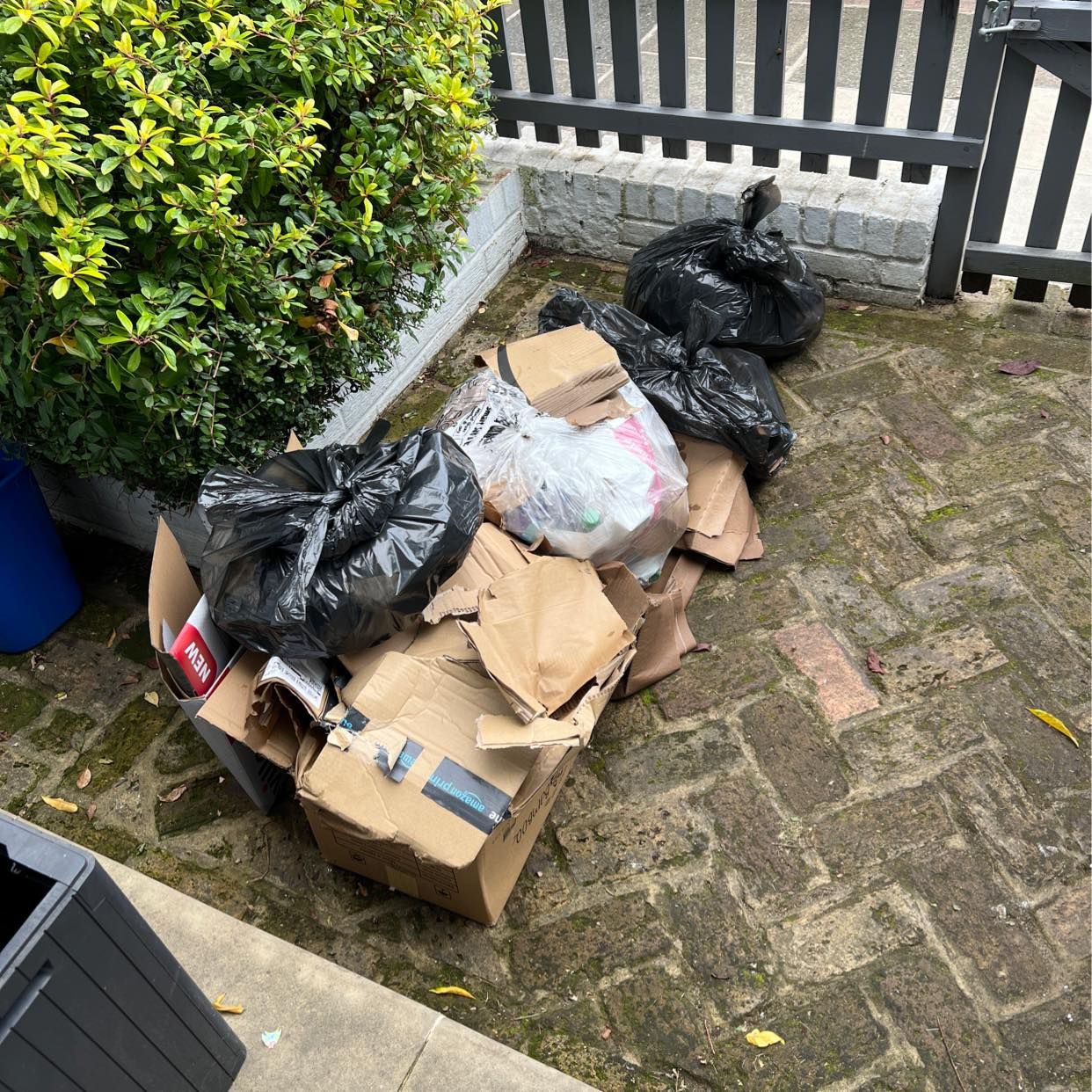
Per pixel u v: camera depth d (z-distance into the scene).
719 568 2.94
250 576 2.14
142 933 1.50
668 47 3.50
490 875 2.12
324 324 2.46
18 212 1.89
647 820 2.41
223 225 2.10
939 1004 2.08
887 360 3.51
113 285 2.12
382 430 2.42
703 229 3.39
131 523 3.06
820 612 2.80
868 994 2.11
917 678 2.63
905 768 2.45
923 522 3.00
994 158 3.30
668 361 3.03
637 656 2.58
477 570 2.41
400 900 2.33
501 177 3.85
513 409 2.72
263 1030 1.93
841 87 4.55
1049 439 3.17
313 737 2.15
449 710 2.09
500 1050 1.89
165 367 2.13
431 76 2.50
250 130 2.12
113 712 2.76
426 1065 1.88
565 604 2.25
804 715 2.58
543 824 2.39
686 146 3.77
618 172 3.81
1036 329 3.55
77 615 3.01
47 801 2.58
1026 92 3.12
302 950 2.05
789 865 2.31
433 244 2.79
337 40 2.26
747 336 3.37
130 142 1.94
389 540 2.12
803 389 3.45
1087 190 3.94
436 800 2.00
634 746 2.56
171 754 2.65
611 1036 2.09
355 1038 1.91
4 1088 1.28
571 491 2.52
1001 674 2.61
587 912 2.27
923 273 3.58
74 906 1.34
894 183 3.58
